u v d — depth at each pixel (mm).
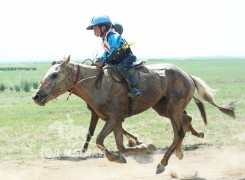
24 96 27938
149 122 15719
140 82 8086
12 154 10352
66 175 8289
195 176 8141
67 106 22000
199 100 9578
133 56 7988
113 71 7883
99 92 7766
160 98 8516
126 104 7953
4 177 8094
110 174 8383
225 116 17312
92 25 7879
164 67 8680
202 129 13867
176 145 8336
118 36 7812
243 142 11578
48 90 7516
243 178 7965
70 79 7695
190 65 114375
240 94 26953
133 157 9875
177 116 8602
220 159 9570
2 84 32594
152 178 8008
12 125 15195
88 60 9055
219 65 114500
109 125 7621
